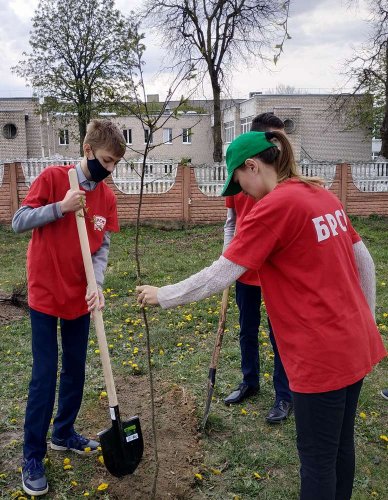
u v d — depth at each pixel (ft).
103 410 13.58
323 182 8.27
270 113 12.36
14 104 130.00
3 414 13.53
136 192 51.26
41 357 10.17
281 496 10.48
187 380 15.42
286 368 7.78
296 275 7.49
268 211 7.43
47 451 11.69
